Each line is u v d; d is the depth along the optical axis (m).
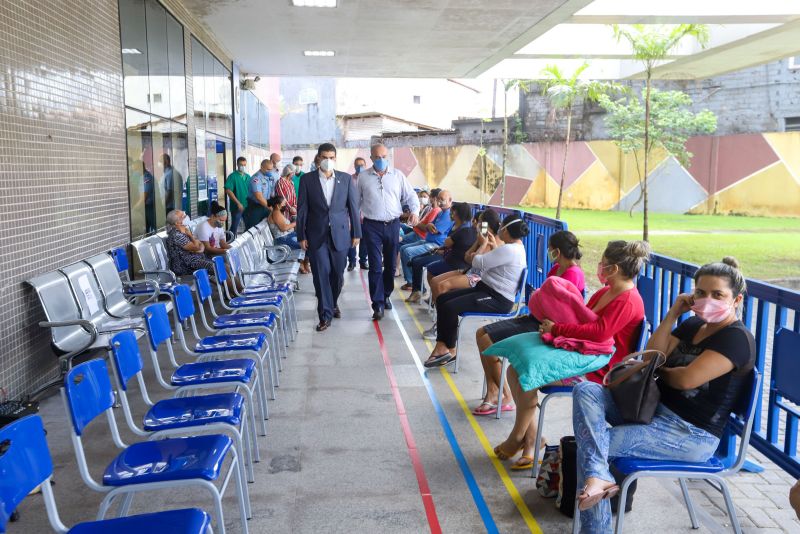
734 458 3.77
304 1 9.30
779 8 10.60
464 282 6.25
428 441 4.11
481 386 5.13
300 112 38.38
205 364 3.88
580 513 2.89
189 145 10.24
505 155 26.92
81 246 5.69
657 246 18.56
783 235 19.75
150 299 6.17
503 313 5.43
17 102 4.58
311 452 3.93
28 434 2.09
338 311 7.37
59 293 4.81
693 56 15.09
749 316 3.60
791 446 3.32
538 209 27.09
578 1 9.17
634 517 3.24
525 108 29.31
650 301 4.54
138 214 7.44
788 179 21.94
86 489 3.47
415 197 7.88
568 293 3.70
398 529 3.10
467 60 14.44
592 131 27.97
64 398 2.44
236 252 6.62
